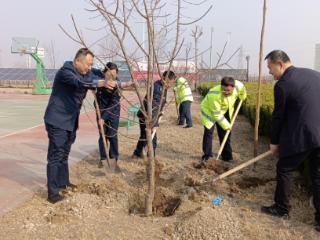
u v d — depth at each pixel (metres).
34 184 5.52
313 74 4.11
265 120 8.54
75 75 4.60
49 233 3.91
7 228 4.02
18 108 18.17
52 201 4.75
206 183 5.47
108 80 4.54
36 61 30.33
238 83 6.54
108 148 6.41
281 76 4.21
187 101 11.03
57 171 4.81
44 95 29.22
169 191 5.13
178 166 6.49
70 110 4.76
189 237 3.80
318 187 4.08
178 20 4.00
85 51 4.63
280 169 4.30
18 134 9.93
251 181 5.74
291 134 4.07
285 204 4.36
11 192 5.15
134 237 3.86
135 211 4.54
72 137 5.07
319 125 3.97
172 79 4.68
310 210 4.54
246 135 9.72
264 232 3.96
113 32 3.80
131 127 11.12
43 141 8.88
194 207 4.61
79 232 3.93
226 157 6.90
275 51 4.24
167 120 12.75
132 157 7.09
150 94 4.16
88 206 4.54
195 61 5.70
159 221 4.23
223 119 6.24
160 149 7.93
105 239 3.81
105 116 6.07
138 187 5.35
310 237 3.90
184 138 9.26
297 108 4.03
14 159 7.03
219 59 4.66
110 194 4.88
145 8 3.78
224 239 3.77
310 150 4.04
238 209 4.58
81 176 5.93
